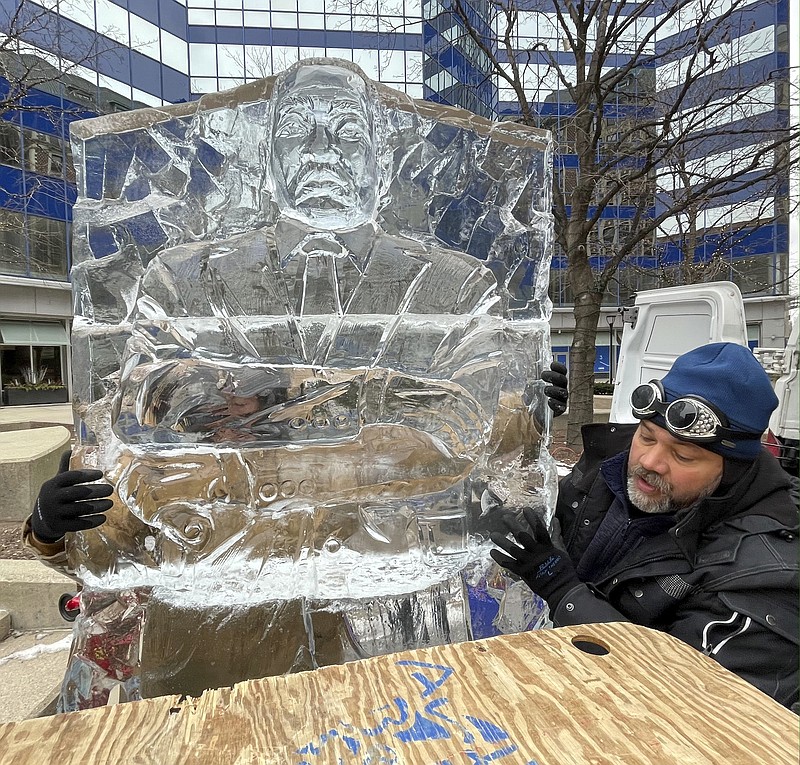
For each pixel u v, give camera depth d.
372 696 0.83
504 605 1.70
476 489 1.67
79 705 1.42
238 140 1.56
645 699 0.82
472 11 7.99
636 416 1.58
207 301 1.39
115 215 1.50
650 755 0.71
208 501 1.37
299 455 1.39
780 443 3.53
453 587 1.58
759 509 1.45
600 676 0.87
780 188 8.23
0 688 2.56
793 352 3.54
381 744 0.73
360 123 1.46
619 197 9.92
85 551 1.38
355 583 1.48
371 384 1.42
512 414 1.74
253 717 0.78
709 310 3.53
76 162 1.48
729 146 7.63
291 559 1.44
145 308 1.35
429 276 1.57
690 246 8.81
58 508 1.24
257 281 1.43
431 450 1.46
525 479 1.75
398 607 1.50
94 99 11.41
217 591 1.39
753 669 1.24
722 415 1.39
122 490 1.33
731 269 8.84
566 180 8.31
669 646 0.97
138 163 1.52
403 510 1.55
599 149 7.25
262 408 1.36
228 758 0.71
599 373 18.94
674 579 1.42
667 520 1.52
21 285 15.13
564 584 1.44
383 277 1.52
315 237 1.46
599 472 1.90
